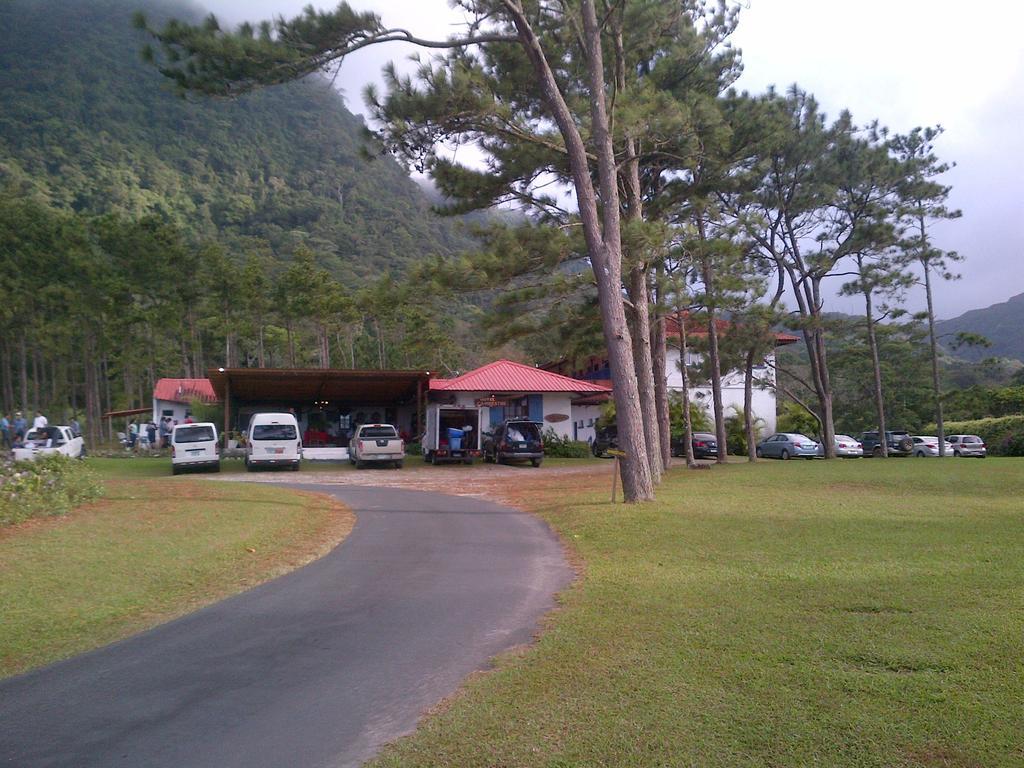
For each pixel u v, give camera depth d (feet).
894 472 74.13
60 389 174.40
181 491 61.72
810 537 37.09
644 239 57.57
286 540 41.37
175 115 395.34
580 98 59.77
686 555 34.40
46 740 16.26
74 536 37.37
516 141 56.95
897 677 17.75
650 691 17.61
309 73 45.32
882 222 97.35
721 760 14.05
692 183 71.77
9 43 408.67
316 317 171.42
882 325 108.27
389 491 69.05
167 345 189.88
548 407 137.39
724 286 75.77
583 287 63.00
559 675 19.11
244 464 110.83
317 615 26.30
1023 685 16.90
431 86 49.01
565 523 45.21
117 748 15.79
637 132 53.93
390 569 33.88
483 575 32.40
